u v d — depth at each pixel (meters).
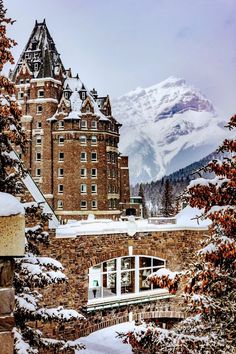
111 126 81.56
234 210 8.19
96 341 19.03
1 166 11.11
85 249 20.02
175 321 22.22
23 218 2.75
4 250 2.68
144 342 8.91
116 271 21.16
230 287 8.96
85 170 77.12
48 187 76.50
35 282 10.84
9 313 2.72
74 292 19.45
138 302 21.44
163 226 22.62
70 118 76.12
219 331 9.02
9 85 12.07
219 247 8.11
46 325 18.03
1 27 11.93
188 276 8.93
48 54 80.31
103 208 77.75
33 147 77.38
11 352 2.71
